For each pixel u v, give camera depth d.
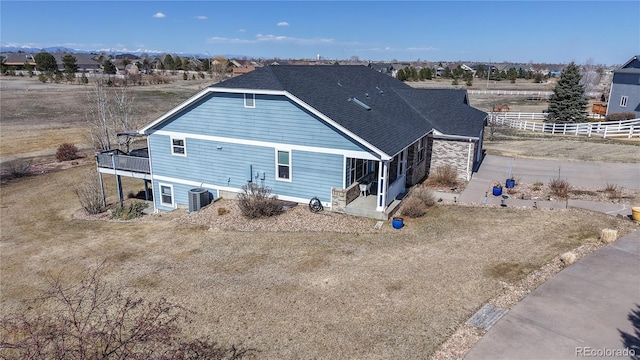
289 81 17.28
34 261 14.33
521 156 26.83
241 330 9.33
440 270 11.47
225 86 17.27
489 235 13.76
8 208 21.61
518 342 8.20
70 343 8.97
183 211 19.42
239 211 17.14
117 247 14.89
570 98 41.69
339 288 10.86
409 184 19.94
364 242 13.73
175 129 19.23
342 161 16.00
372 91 22.80
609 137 34.44
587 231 13.66
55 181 26.48
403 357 8.12
